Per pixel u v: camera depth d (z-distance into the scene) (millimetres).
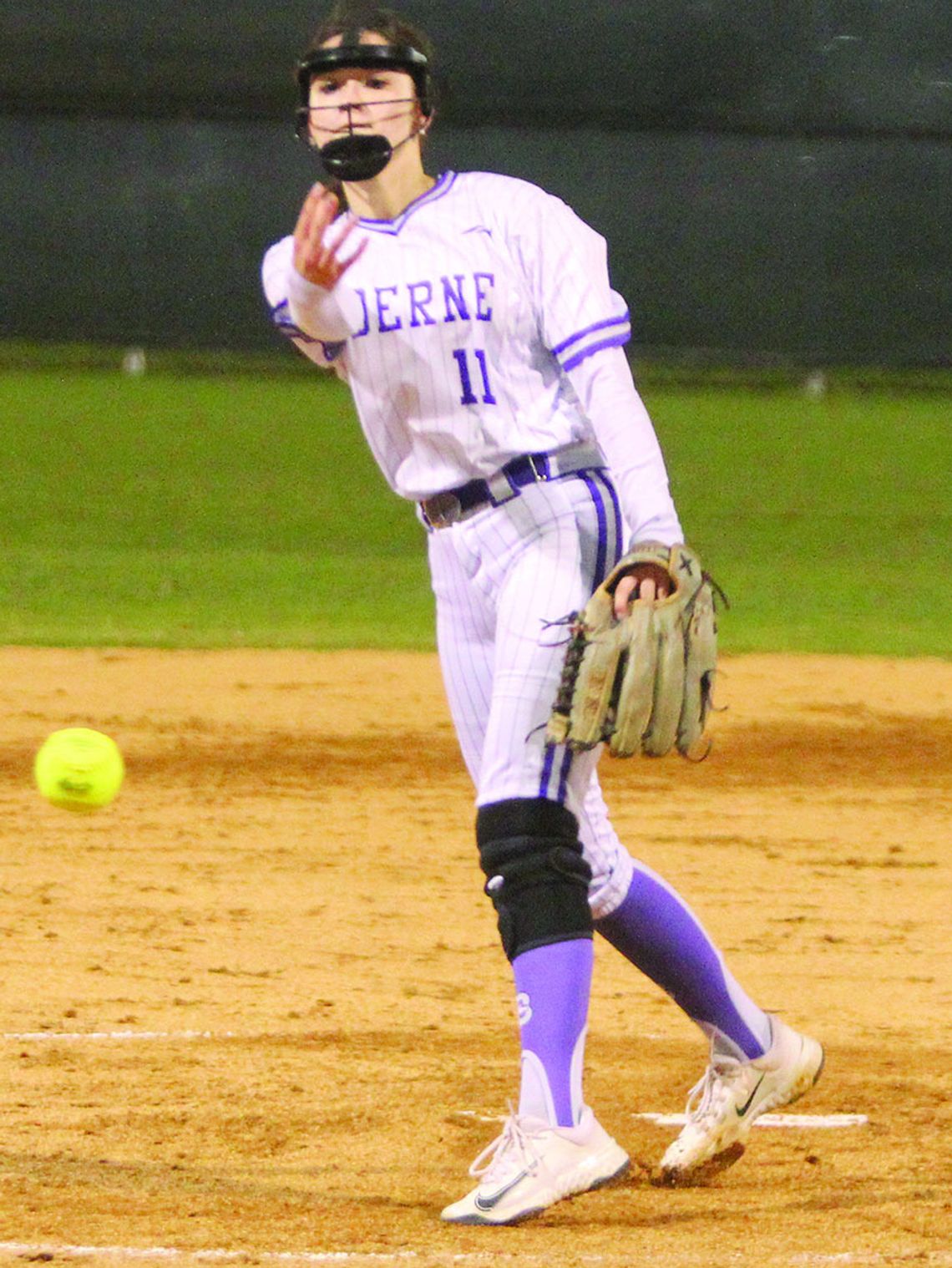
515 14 60312
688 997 11680
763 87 61094
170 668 34438
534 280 10898
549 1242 10445
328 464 55750
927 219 62125
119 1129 12836
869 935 19422
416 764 27688
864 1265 10023
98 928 19062
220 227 62750
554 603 10867
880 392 63531
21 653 35500
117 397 61344
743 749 29078
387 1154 12391
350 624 39406
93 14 60188
